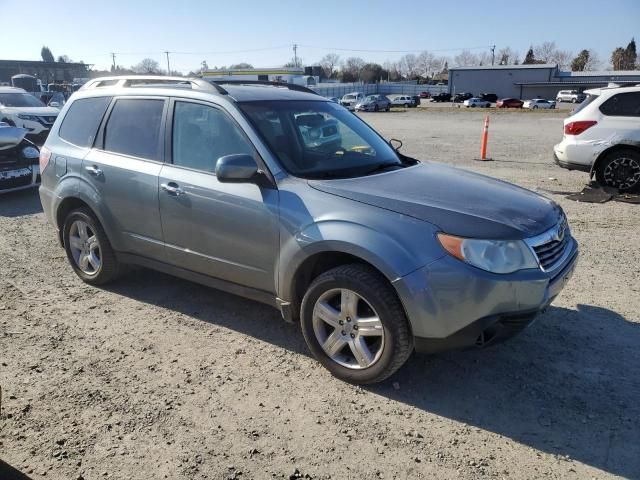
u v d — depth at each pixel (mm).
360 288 3197
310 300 3463
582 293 4809
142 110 4441
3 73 77000
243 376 3523
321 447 2852
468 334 3047
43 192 5141
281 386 3408
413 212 3166
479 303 2975
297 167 3701
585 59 115812
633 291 4840
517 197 3598
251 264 3742
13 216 7777
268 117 3941
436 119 33125
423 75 131500
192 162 4043
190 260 4117
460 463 2736
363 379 3350
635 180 8641
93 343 3943
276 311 4496
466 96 72312
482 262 2979
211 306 4594
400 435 2953
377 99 48062
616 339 3990
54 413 3109
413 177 3805
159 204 4152
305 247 3369
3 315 4387
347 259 3459
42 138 16312
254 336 4074
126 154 4469
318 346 3520
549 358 3738
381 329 3193
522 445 2873
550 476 2646
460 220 3084
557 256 3354
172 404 3205
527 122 29062
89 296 4797
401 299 3070
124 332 4121
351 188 3434
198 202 3900
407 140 18703
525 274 3049
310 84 54562
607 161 8805
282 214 3484
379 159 4219
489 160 13141
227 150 3854
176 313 4461
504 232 3047
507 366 3645
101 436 2916
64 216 5074
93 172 4590
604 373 3547
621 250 5965
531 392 3348
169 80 4453
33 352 3799
